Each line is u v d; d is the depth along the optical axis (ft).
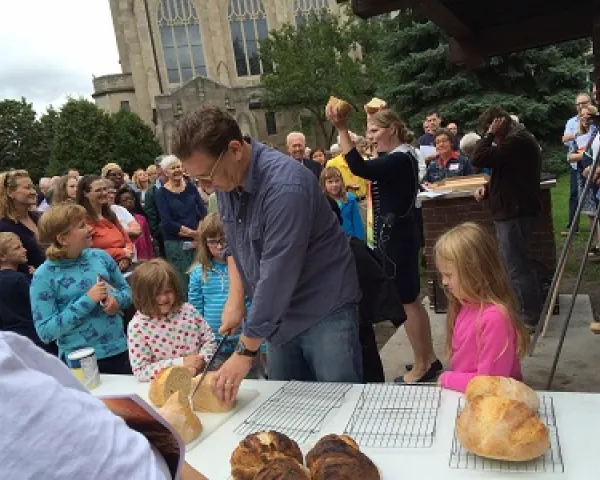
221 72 128.88
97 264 9.16
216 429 5.16
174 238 17.43
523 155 12.10
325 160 25.26
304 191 5.71
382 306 7.39
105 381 6.95
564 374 11.20
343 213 15.21
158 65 127.34
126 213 16.80
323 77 99.30
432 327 14.61
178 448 2.48
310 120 107.65
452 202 14.75
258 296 5.60
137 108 129.80
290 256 5.60
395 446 4.45
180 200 17.74
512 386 4.68
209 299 9.82
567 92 45.37
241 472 4.12
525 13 10.74
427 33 44.09
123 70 132.87
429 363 11.04
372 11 8.57
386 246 10.24
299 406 5.43
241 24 130.11
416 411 5.04
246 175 5.82
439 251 6.21
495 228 13.94
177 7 126.82
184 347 7.72
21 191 13.35
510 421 4.06
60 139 96.43
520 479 3.86
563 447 4.18
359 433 4.70
